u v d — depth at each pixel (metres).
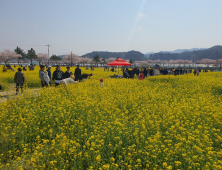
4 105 7.75
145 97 10.41
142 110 8.12
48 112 7.20
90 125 6.21
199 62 147.88
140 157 4.55
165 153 4.52
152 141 4.74
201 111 7.54
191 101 9.72
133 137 5.48
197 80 19.80
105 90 12.25
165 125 6.14
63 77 13.43
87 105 7.70
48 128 6.14
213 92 13.46
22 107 8.23
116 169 4.20
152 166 4.16
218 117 6.59
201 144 4.60
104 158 4.65
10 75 22.00
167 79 21.55
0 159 4.63
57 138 5.15
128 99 9.70
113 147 4.98
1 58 92.88
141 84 16.69
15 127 5.89
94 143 4.94
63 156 4.62
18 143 5.36
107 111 7.34
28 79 17.73
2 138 5.55
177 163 3.94
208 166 3.72
